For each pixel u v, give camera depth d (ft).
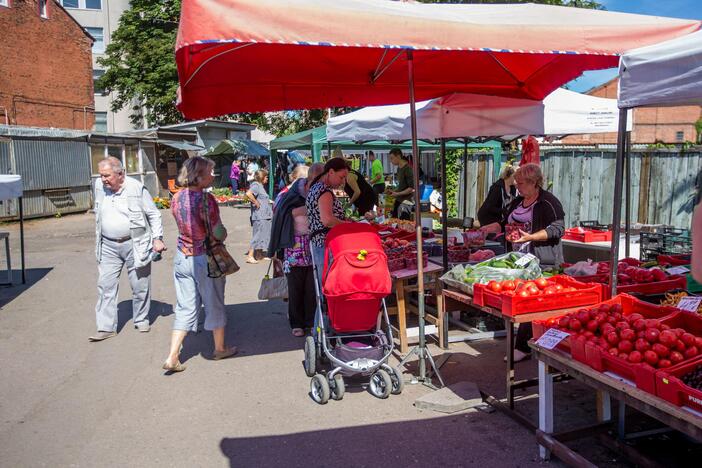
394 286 19.16
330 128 26.91
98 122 134.62
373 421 13.89
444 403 14.29
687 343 9.47
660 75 10.68
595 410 14.03
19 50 87.81
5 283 30.50
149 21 115.55
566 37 12.44
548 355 11.35
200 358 18.88
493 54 17.67
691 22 13.43
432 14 12.73
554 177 42.24
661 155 36.04
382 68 17.56
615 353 9.93
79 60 99.60
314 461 12.07
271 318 23.59
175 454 12.51
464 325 20.90
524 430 13.19
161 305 26.25
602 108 22.35
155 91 112.47
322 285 15.69
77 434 13.53
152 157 87.56
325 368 17.63
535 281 13.69
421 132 18.93
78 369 17.94
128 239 20.94
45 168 64.28
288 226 20.36
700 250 7.51
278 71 17.03
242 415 14.44
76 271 34.22
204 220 17.21
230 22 10.03
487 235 23.86
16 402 15.47
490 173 48.19
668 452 11.64
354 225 15.51
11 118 86.84
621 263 17.01
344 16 10.85
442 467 11.68
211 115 18.65
